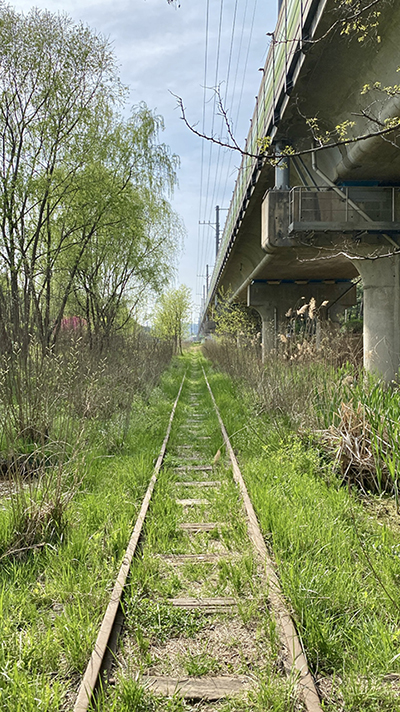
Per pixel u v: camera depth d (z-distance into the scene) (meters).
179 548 4.53
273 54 10.70
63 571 3.81
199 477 6.97
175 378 20.91
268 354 12.90
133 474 6.46
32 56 10.33
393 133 8.66
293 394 9.02
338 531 4.40
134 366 12.77
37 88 10.61
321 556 3.99
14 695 2.58
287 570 3.75
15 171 10.15
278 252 12.69
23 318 8.67
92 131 11.39
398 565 3.74
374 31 7.36
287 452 6.93
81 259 12.73
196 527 5.08
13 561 4.16
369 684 2.64
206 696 2.68
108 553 4.29
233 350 19.41
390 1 6.47
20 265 9.79
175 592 3.78
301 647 2.92
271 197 11.78
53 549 4.30
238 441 8.52
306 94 9.66
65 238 11.64
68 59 10.62
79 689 2.65
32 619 3.29
